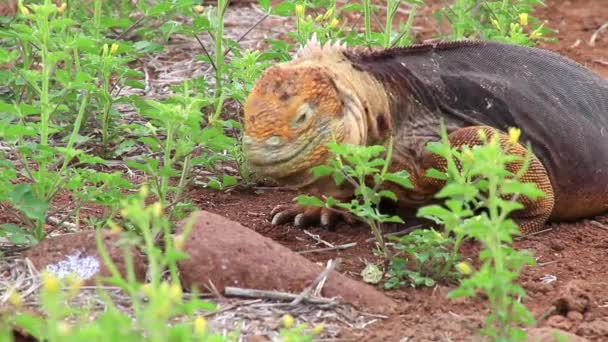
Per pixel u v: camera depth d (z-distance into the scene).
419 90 12.48
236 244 10.70
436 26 20.94
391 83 12.32
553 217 13.32
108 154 14.48
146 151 14.61
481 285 9.16
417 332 10.07
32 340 9.72
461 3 17.00
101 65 13.52
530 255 10.47
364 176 11.54
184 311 8.44
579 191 13.19
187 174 12.66
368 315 10.38
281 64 11.85
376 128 12.12
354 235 12.52
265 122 11.32
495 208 9.33
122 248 10.66
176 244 8.44
